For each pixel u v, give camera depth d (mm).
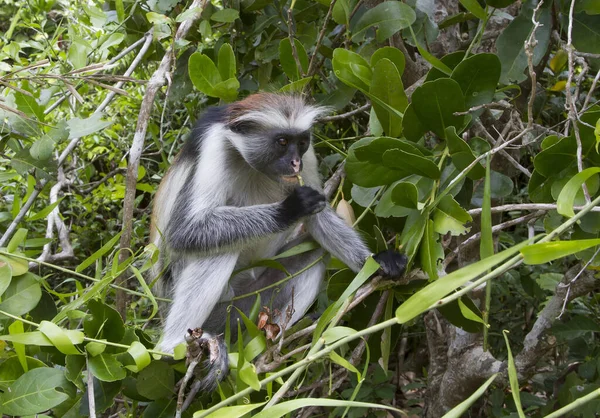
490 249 2865
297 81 4285
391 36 4344
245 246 3953
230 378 3318
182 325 3889
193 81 4242
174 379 3373
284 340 3303
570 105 3002
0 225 4805
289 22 4238
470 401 2264
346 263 3979
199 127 4375
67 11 5742
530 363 4125
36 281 3346
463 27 5316
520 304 5562
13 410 2816
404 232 3586
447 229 3223
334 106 4578
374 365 5527
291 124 4168
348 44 4148
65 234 4902
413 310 2510
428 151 3529
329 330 2842
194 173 4168
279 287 4305
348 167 3518
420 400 5547
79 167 6535
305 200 3895
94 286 3312
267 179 4562
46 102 4289
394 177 3488
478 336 4422
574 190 2525
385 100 3574
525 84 4789
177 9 5227
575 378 3994
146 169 6375
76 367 2947
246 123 4188
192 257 4039
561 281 4125
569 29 3176
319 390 4422
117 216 6789
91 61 4492
